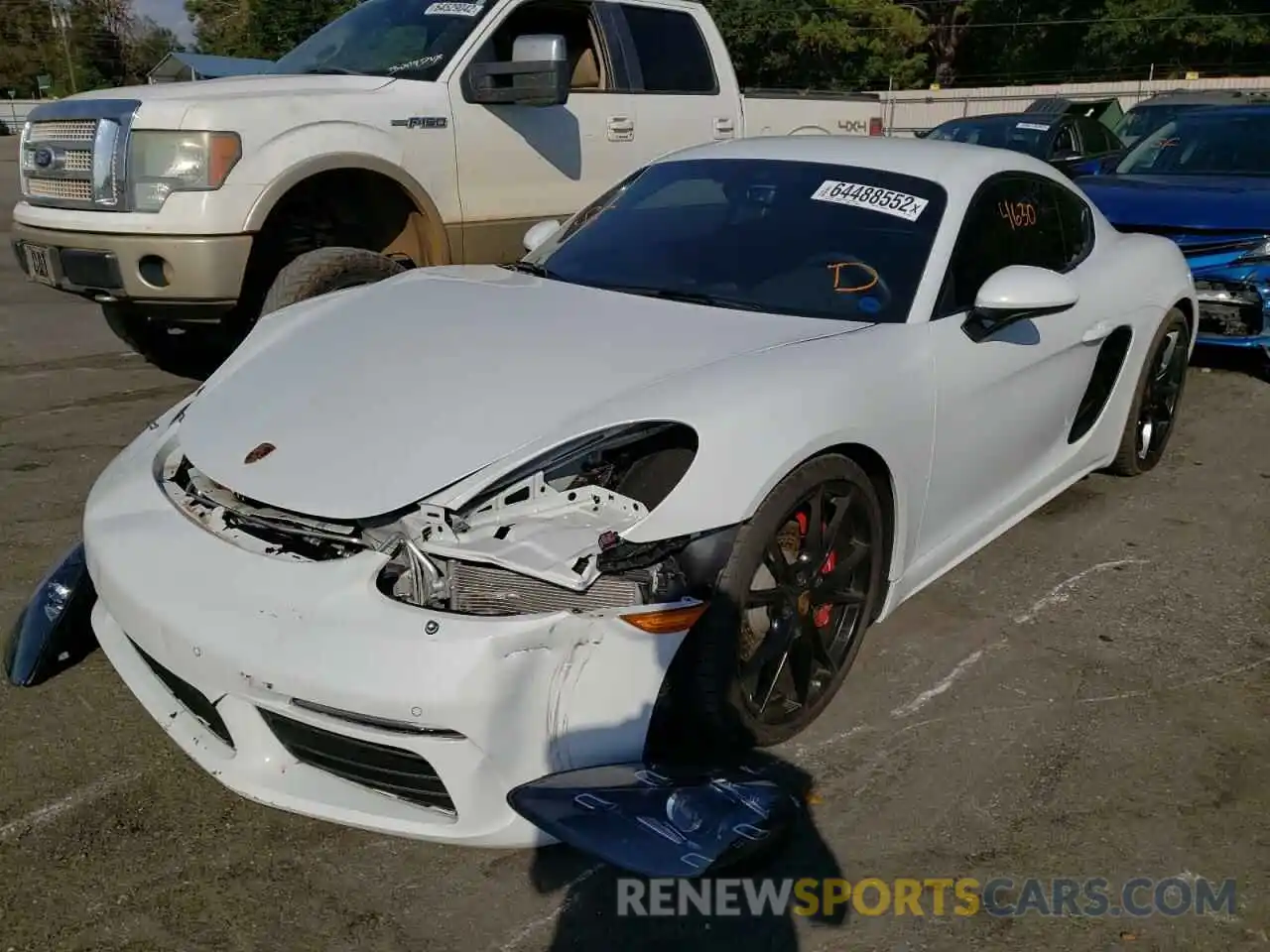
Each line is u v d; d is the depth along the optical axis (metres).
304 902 2.35
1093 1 42.97
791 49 40.12
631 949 2.24
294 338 3.26
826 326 3.13
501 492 2.44
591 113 6.15
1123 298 4.31
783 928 2.31
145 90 5.07
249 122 4.88
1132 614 3.72
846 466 2.82
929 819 2.66
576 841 2.15
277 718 2.38
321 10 41.59
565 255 3.82
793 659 2.86
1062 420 4.07
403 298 3.45
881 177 3.71
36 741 2.88
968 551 3.70
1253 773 2.87
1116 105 20.25
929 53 46.97
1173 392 5.01
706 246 3.60
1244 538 4.36
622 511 2.46
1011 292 3.20
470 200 5.65
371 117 5.23
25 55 71.38
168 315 5.10
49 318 8.12
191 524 2.64
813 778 2.79
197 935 2.25
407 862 2.47
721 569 2.49
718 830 2.24
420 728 2.23
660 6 6.59
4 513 4.32
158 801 2.66
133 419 5.58
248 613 2.36
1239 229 6.11
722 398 2.62
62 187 5.12
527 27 5.95
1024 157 4.18
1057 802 2.73
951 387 3.23
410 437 2.58
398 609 2.30
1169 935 2.32
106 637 2.87
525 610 2.31
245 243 4.89
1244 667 3.39
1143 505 4.70
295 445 2.65
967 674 3.31
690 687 2.55
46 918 2.28
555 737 2.32
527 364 2.84
